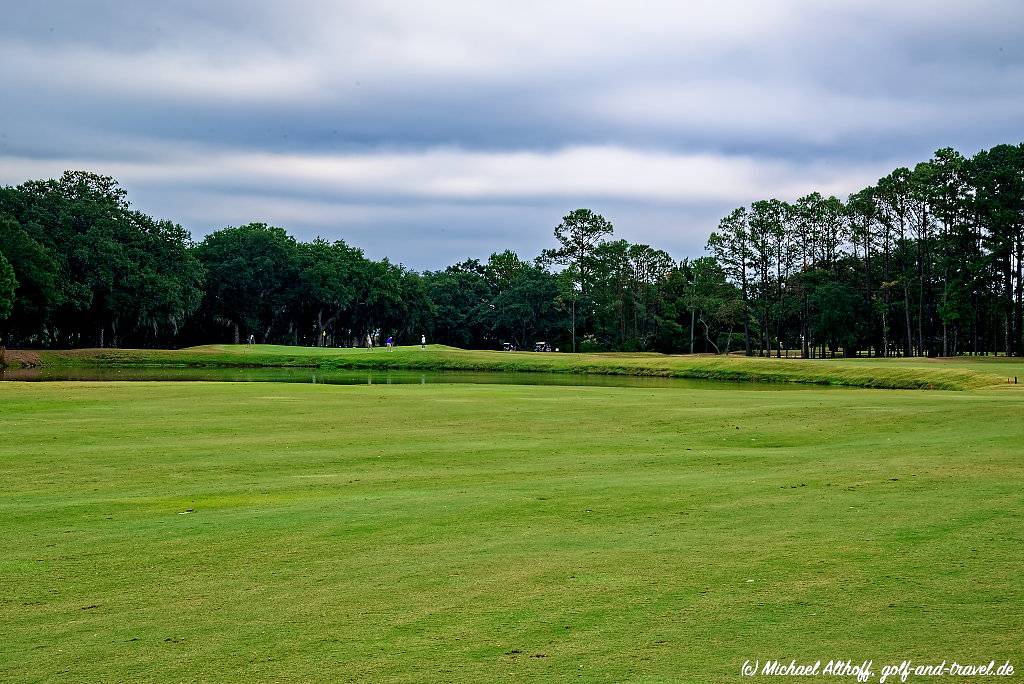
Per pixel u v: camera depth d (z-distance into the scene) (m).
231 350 98.94
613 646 8.32
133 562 11.44
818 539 11.96
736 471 18.27
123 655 8.31
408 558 11.49
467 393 40.59
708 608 9.27
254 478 17.95
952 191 97.12
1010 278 94.50
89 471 18.75
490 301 163.88
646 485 16.58
